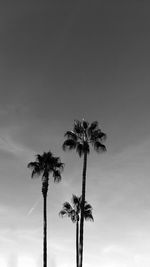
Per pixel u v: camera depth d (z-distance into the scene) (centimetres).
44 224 5469
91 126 5078
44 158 5722
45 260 5294
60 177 5738
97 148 5022
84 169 4841
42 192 5594
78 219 6656
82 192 4734
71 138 5084
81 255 4472
